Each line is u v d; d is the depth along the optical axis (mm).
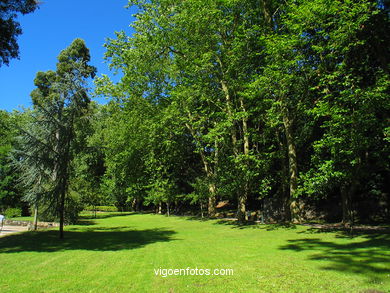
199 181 27734
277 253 10250
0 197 31812
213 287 6500
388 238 12227
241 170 19625
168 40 22547
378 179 19375
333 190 21375
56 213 16594
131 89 24078
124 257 10289
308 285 6402
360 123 12609
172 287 6547
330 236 13664
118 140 31000
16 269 8523
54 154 15781
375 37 14703
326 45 14648
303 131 19938
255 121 20672
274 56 16312
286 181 20141
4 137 33250
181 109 22859
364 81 15938
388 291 5750
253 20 20266
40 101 16594
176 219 29062
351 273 7109
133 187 35781
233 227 19953
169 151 28953
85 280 7246
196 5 19109
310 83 17703
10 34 12883
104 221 29484
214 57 20938
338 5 13742
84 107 17344
